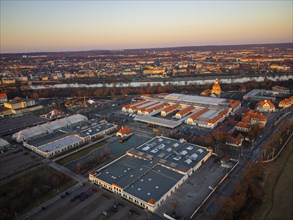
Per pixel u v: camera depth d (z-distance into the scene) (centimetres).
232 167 18100
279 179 16425
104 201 14775
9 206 14488
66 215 13638
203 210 13688
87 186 16375
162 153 19562
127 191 15012
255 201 14225
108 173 17162
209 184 16112
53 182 16600
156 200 14025
